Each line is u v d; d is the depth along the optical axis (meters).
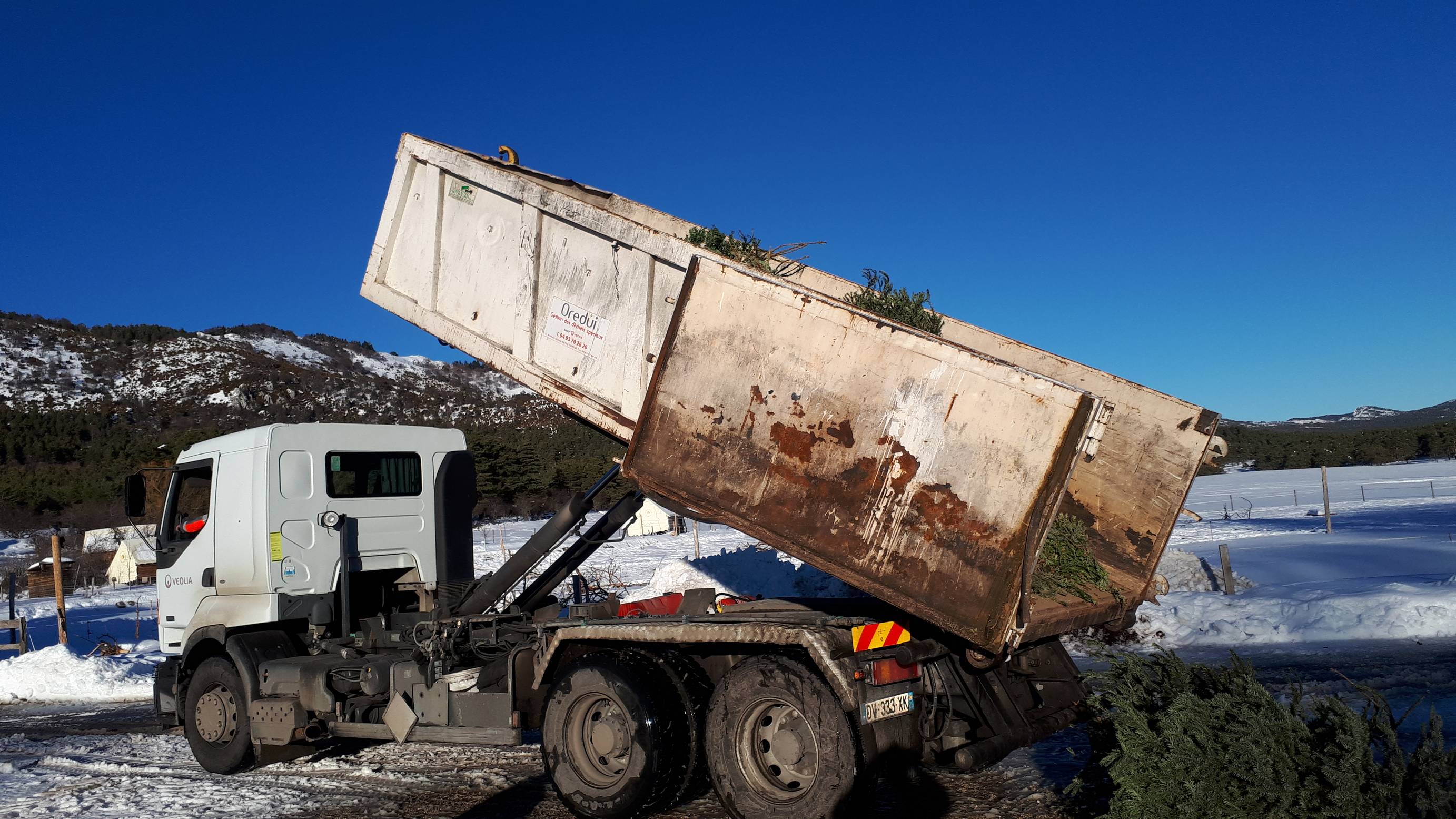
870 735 4.43
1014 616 3.88
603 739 5.11
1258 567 16.91
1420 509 31.53
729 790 4.74
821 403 4.43
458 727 5.90
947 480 4.08
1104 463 5.88
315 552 7.19
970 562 4.00
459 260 6.91
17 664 13.10
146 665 13.91
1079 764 5.85
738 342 4.70
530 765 6.76
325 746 7.77
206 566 7.47
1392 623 10.53
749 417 4.63
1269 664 9.37
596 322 6.12
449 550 7.65
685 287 4.89
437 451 8.00
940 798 5.35
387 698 6.54
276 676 6.78
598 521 6.90
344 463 7.44
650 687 4.96
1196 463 5.57
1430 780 3.55
